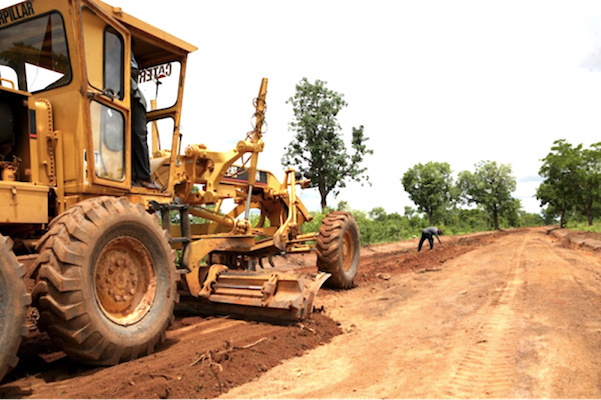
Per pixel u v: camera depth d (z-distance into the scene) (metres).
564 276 9.39
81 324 3.74
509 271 10.65
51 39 4.64
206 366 3.92
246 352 4.43
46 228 4.45
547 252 15.46
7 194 3.93
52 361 4.27
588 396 3.41
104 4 4.95
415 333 5.49
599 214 59.94
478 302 7.17
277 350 4.64
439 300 7.53
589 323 5.54
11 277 3.35
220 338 5.00
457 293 8.09
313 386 3.72
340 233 8.77
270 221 9.83
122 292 4.40
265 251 8.55
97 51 4.73
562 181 50.06
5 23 4.78
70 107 4.58
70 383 3.63
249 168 7.90
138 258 4.62
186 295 6.37
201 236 6.65
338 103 31.48
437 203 62.81
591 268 10.69
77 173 4.56
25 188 4.08
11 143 4.32
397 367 4.22
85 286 3.80
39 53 4.74
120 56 5.07
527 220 133.88
